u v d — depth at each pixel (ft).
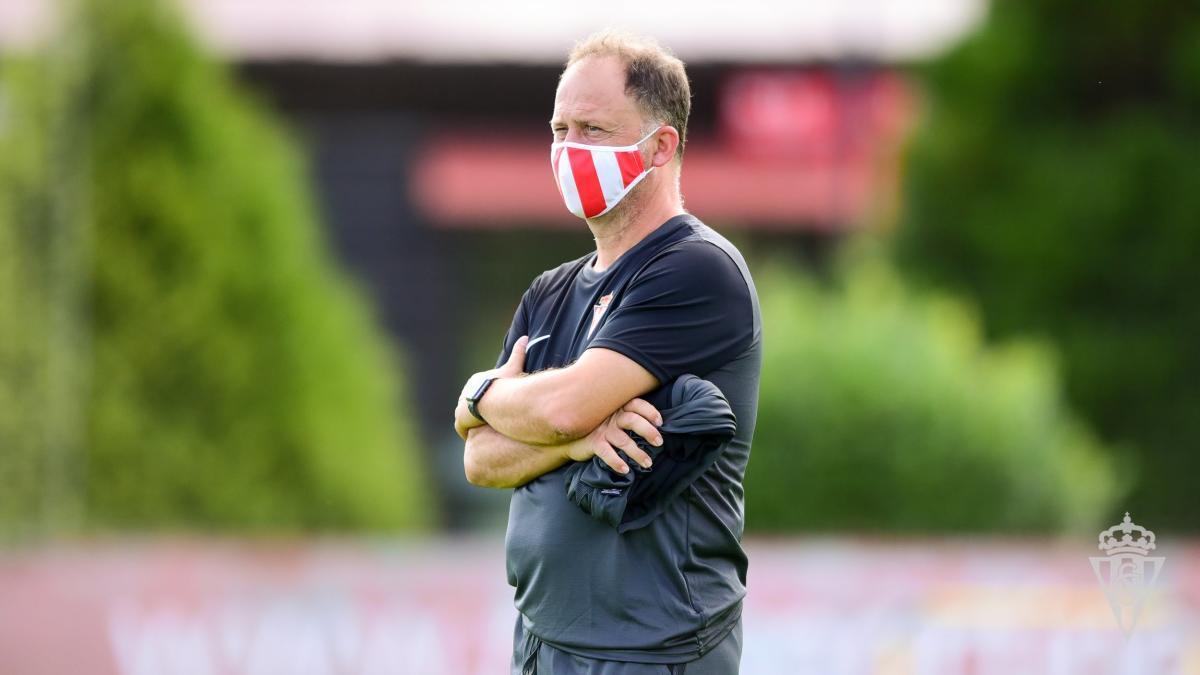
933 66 142.00
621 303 38.91
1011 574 78.43
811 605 78.69
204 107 119.55
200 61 120.06
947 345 103.60
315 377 125.18
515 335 43.29
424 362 180.24
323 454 124.36
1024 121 138.82
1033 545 94.02
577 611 38.65
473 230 186.80
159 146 117.19
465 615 80.48
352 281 179.42
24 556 85.61
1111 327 134.62
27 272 111.45
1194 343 133.28
